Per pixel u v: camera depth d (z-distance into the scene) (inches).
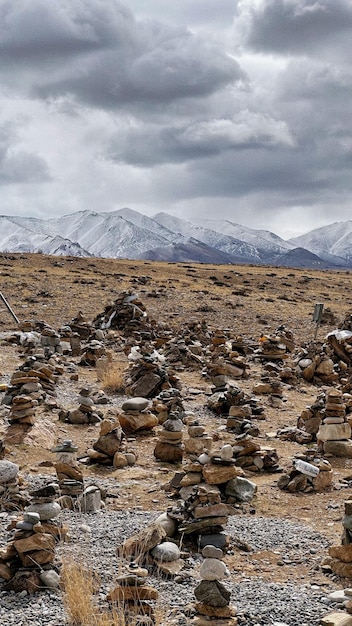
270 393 915.4
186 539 402.6
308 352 1074.1
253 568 379.6
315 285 2701.8
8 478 452.8
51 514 374.9
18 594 326.0
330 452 627.8
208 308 1808.6
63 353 1122.7
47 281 2053.4
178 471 565.3
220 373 1000.9
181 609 316.5
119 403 806.5
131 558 363.3
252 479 560.4
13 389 745.0
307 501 505.7
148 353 1061.1
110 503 479.5
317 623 309.1
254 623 308.2
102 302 1791.3
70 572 327.9
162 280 2345.0
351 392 944.9
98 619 292.7
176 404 735.1
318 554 399.5
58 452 492.4
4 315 1556.3
